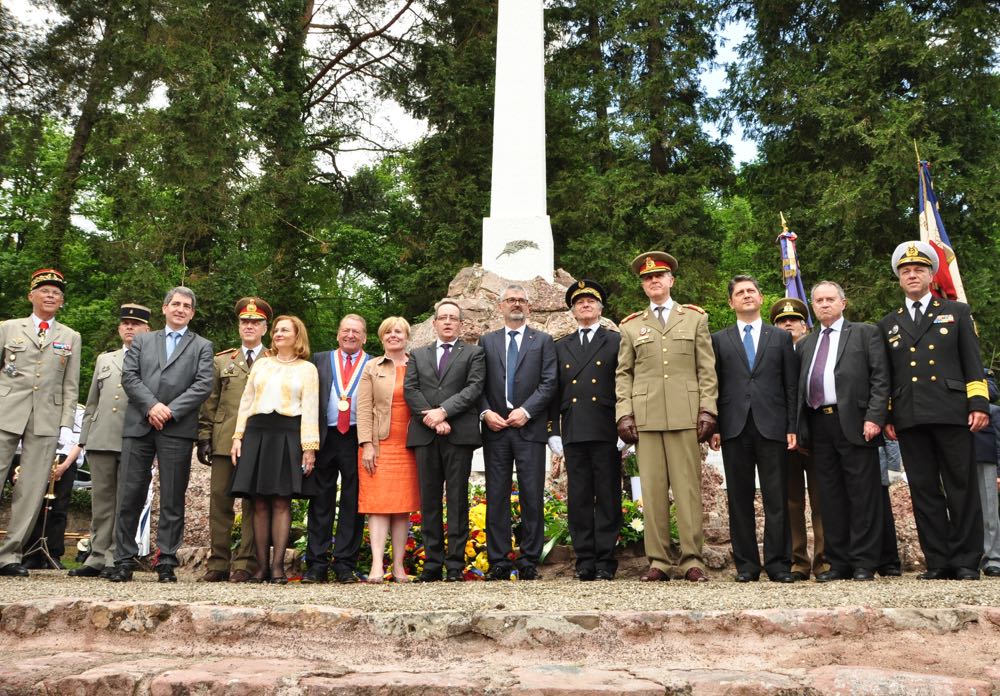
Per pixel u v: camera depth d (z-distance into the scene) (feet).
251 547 22.18
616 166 75.51
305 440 20.71
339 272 86.17
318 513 21.81
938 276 29.12
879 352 19.77
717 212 97.30
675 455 20.30
